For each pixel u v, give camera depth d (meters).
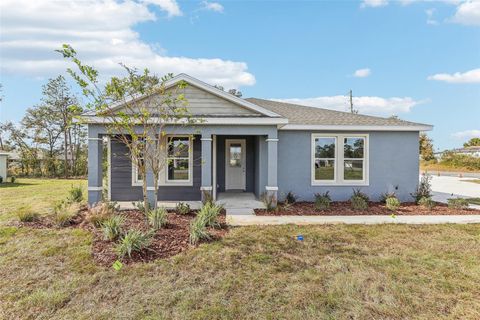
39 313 3.30
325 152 10.89
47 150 30.28
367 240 5.87
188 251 5.15
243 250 5.23
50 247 5.36
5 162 22.69
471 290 3.80
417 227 6.93
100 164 8.96
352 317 3.22
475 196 12.74
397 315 3.26
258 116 9.17
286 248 5.36
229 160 13.05
